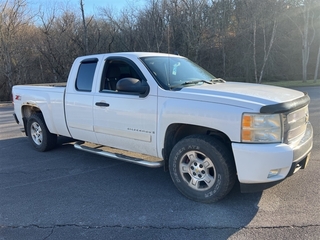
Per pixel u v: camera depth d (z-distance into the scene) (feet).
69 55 98.12
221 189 10.83
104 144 15.25
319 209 10.52
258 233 9.24
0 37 86.43
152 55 14.37
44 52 96.43
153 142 12.62
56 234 9.61
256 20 86.38
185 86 12.64
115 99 13.70
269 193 11.93
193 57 98.84
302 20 102.37
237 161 10.22
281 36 104.73
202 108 10.86
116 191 12.85
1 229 10.02
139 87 12.55
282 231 9.28
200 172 11.43
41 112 19.97
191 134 12.80
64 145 20.94
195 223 9.98
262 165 9.85
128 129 13.37
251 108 9.95
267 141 9.98
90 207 11.40
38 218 10.68
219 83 13.99
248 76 105.19
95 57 15.30
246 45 103.35
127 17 99.25
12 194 12.85
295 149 10.22
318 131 21.39
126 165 16.37
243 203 11.25
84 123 15.52
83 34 96.73
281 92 11.81
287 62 107.86
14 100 21.11
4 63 89.15
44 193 12.85
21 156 18.70
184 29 96.22
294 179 13.10
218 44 104.88
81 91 15.55
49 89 17.83
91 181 14.11
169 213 10.73
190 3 94.84
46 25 94.17
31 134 20.02
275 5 83.61
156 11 92.89
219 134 11.44
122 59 13.96
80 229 9.86
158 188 13.06
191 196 11.66
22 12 90.27
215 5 99.30
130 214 10.75
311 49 105.81
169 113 11.70
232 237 9.09
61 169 15.97
